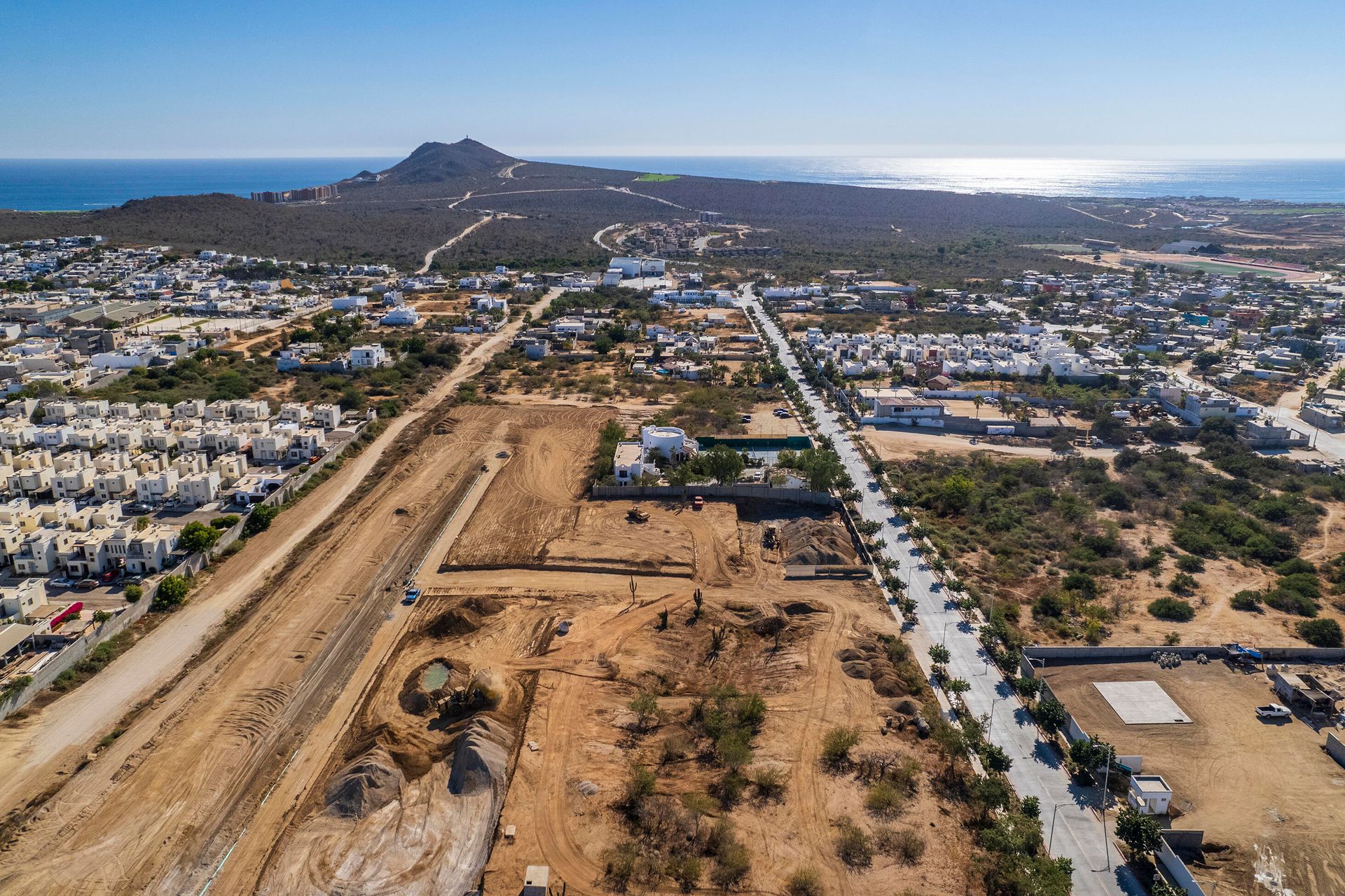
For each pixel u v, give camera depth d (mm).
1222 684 91188
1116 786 77562
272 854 69250
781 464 155375
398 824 72688
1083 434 181000
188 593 109250
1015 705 89312
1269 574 119562
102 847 69500
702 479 146250
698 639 101562
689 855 69438
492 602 107562
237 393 195500
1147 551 127125
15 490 134000
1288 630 103500
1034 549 127750
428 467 157375
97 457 150625
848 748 81625
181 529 124750
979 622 105062
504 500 141875
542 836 70750
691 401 197875
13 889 65375
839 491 143875
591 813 73438
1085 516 138000
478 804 75000
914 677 92875
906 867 68500
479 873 67625
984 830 70812
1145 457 166625
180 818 72688
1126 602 110875
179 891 65688
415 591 110500
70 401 173875
